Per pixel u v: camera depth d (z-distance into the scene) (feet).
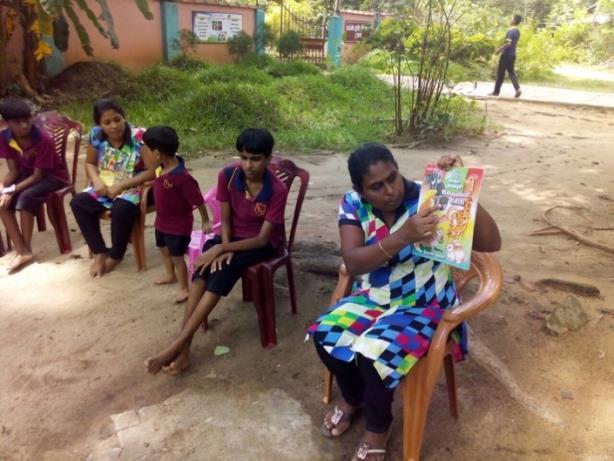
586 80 57.67
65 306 11.57
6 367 9.63
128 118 29.71
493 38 41.42
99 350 10.07
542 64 59.57
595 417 8.14
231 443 7.80
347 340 7.14
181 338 9.02
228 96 29.55
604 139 28.53
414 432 7.06
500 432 7.91
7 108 12.67
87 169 13.28
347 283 8.34
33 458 7.70
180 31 45.98
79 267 13.35
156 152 10.69
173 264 12.31
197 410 8.47
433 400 8.55
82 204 12.40
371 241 7.40
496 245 7.07
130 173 13.08
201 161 23.18
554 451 7.55
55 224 13.84
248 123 28.63
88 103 33.40
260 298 9.80
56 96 34.50
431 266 7.35
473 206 6.36
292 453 7.63
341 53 61.62
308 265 12.72
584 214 16.61
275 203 9.65
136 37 43.32
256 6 52.21
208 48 49.47
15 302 11.74
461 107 30.81
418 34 27.63
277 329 10.62
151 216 16.72
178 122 28.50
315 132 28.14
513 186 19.65
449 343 7.36
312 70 47.52
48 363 9.72
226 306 11.47
